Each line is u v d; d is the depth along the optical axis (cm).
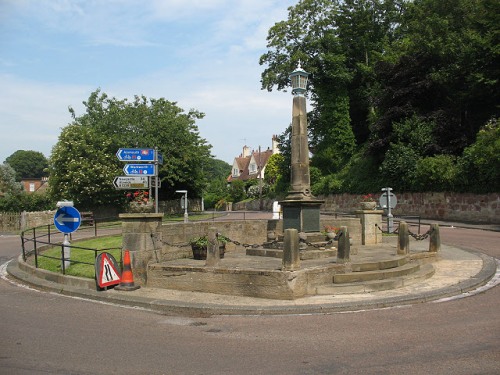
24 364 547
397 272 1044
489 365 518
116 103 4212
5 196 4438
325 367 528
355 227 1634
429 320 733
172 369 530
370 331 678
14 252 1850
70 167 3606
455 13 3738
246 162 9381
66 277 1084
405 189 3403
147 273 1040
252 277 916
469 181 2866
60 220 1210
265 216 3825
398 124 3453
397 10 4772
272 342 636
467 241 1877
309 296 912
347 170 4262
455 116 3284
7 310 851
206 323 753
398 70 3584
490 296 908
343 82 4528
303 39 4522
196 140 4428
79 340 652
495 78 2981
